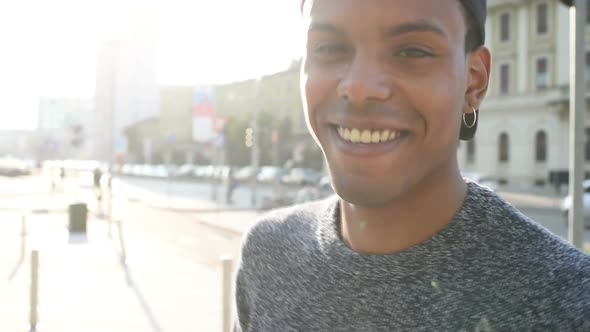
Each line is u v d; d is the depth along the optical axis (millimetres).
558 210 24516
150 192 36625
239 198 30469
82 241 13719
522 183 37594
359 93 885
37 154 101125
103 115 76250
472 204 987
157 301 7809
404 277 973
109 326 6621
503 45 38969
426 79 887
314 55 995
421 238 1000
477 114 1043
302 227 1248
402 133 911
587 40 34375
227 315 5500
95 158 75938
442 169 988
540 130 37031
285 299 1148
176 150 84125
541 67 37188
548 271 890
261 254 1270
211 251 12602
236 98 73812
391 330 959
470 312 908
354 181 915
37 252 6625
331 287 1061
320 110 980
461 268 940
